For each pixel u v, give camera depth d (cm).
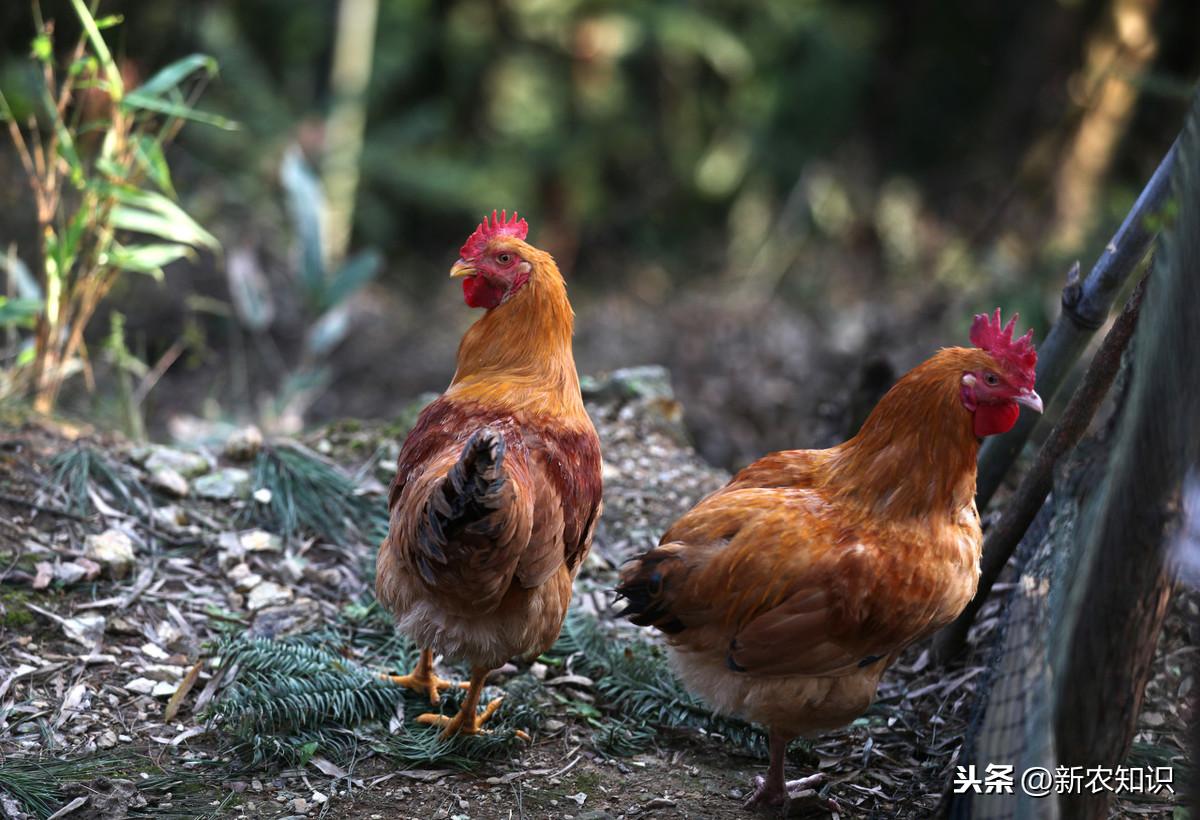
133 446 543
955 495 354
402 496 354
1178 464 256
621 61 1495
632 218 1480
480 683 381
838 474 365
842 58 1459
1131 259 384
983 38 1530
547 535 342
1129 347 290
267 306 934
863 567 338
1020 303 908
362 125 1380
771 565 341
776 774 368
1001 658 314
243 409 873
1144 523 262
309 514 510
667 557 352
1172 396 253
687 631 354
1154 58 1156
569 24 1430
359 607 463
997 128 1441
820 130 1476
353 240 1377
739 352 1072
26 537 457
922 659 453
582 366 1066
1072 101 1193
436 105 1473
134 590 447
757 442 883
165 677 407
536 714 408
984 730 310
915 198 1426
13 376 571
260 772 367
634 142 1473
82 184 525
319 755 378
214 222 1145
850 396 582
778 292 1291
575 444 370
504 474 312
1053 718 285
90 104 740
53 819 333
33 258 922
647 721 414
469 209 1407
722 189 1448
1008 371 346
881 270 1327
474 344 388
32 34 1124
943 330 1023
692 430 892
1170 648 400
